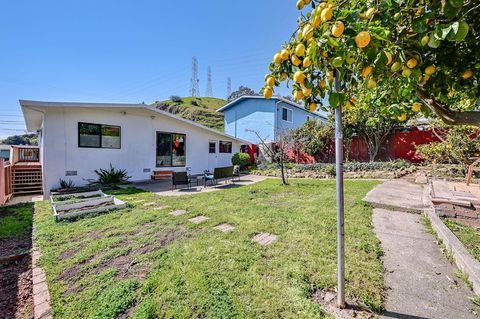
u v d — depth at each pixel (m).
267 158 14.32
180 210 4.71
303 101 1.52
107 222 3.96
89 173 8.17
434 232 3.15
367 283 2.01
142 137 9.72
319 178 9.28
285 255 2.55
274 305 1.79
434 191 4.32
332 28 1.01
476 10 1.16
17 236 3.58
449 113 1.47
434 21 1.12
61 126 7.58
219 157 13.52
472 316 1.65
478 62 1.39
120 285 2.13
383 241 2.89
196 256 2.59
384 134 10.45
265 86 1.61
